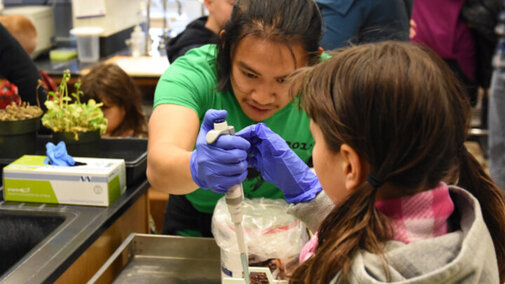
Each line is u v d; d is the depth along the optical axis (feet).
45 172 4.49
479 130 12.55
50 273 3.43
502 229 2.90
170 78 4.08
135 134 8.13
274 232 3.29
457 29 10.98
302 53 3.53
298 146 4.55
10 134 5.36
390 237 2.35
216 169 2.92
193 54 4.31
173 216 5.01
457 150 2.44
